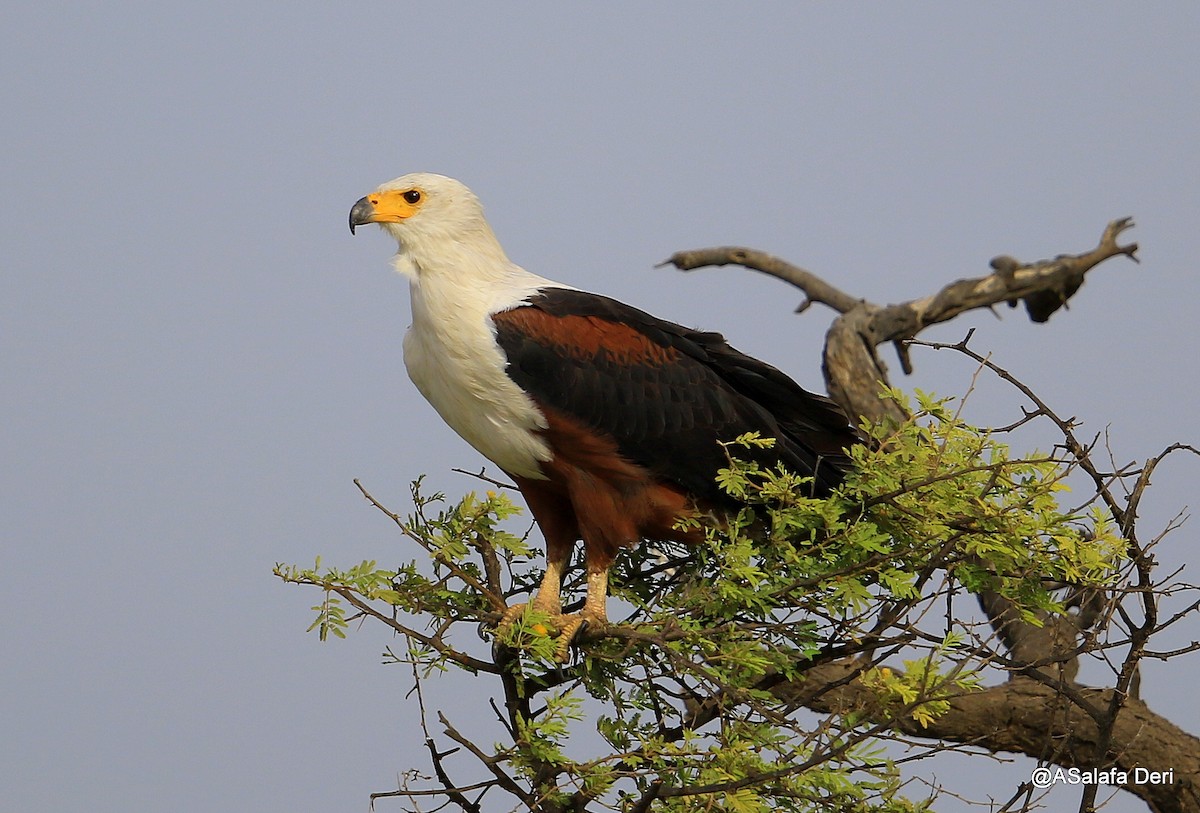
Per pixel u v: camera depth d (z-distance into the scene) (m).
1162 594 9.74
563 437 11.69
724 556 9.99
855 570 9.88
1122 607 9.93
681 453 11.80
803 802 9.36
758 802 8.91
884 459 10.27
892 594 9.79
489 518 10.54
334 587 9.36
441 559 10.13
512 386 11.60
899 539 10.59
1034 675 10.23
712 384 11.97
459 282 11.81
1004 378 10.19
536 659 9.92
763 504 11.12
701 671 9.34
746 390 12.38
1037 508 10.24
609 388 11.64
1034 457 10.30
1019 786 9.63
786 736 9.29
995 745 14.15
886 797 9.24
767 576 10.01
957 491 10.28
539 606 11.34
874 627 10.20
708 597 10.13
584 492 11.82
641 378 11.72
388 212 11.85
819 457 11.30
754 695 9.55
